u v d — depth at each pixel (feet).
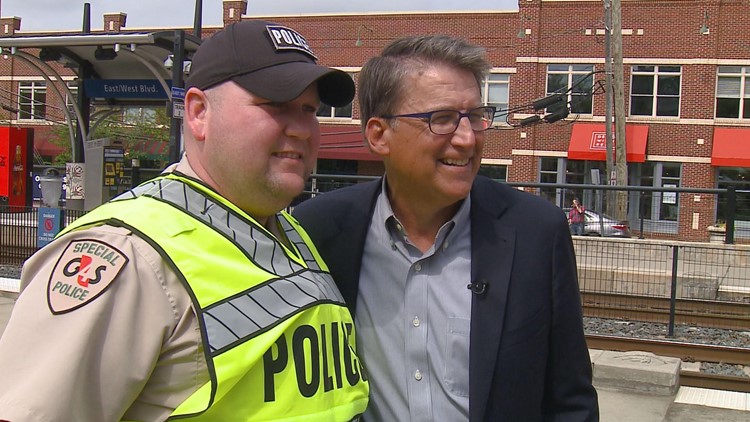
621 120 78.95
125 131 113.70
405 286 6.95
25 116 122.62
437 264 6.95
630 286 38.11
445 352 6.72
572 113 93.56
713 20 89.56
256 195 5.78
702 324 31.27
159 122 112.68
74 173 50.75
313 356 5.65
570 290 6.86
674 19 90.89
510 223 6.89
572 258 7.06
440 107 6.48
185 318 5.03
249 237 5.61
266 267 5.60
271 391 5.30
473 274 6.77
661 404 18.93
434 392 6.75
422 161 6.60
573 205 47.50
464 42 6.78
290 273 5.78
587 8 92.38
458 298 6.83
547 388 6.95
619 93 78.69
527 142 94.63
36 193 90.99
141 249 5.04
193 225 5.34
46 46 43.21
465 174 6.68
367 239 7.20
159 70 46.37
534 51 93.97
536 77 94.27
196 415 4.99
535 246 6.78
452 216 7.06
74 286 4.87
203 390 5.02
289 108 5.80
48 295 4.89
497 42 95.55
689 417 18.01
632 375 19.89
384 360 6.91
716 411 18.52
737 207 53.16
